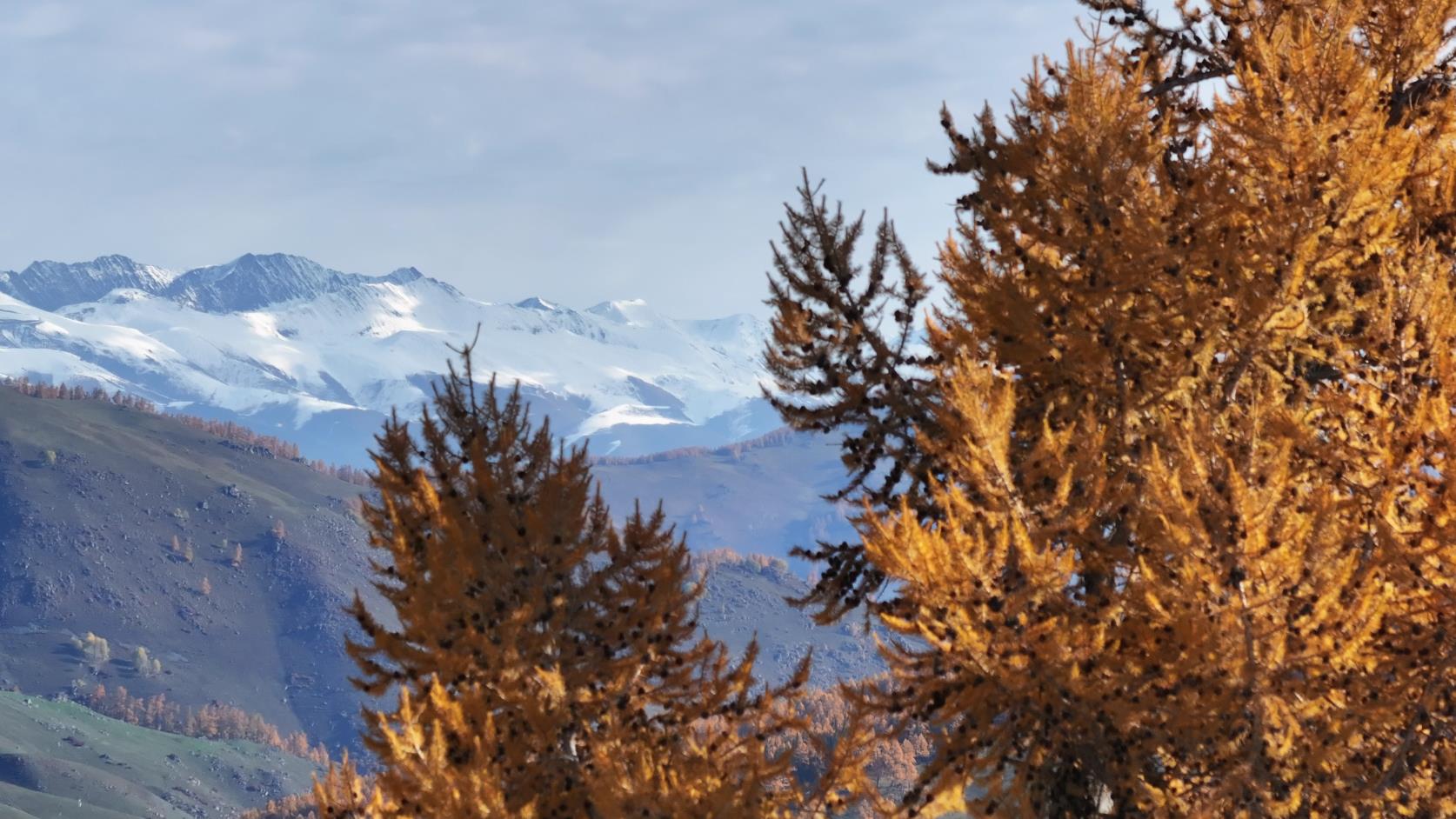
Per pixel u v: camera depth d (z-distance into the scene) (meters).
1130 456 48.47
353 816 59.47
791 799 49.50
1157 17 62.44
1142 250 49.56
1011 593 41.28
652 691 62.88
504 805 51.03
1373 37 54.56
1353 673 40.00
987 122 57.88
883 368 56.69
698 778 50.31
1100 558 46.34
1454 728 40.69
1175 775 43.09
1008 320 52.69
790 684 61.50
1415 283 44.75
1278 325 48.06
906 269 58.19
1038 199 54.66
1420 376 42.75
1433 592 41.19
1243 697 39.28
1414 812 40.41
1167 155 57.81
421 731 50.22
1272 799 38.84
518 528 61.69
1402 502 42.84
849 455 57.16
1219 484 39.81
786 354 57.50
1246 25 58.56
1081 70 52.66
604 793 47.97
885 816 46.59
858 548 56.72
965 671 43.62
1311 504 40.66
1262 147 48.38
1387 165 47.84
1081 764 44.25
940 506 51.12
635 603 63.09
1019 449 50.34
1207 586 39.66
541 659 60.25
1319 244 47.69
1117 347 50.53
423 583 59.62
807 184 57.75
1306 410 48.03
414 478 63.00
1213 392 49.75
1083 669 41.59
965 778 44.97
